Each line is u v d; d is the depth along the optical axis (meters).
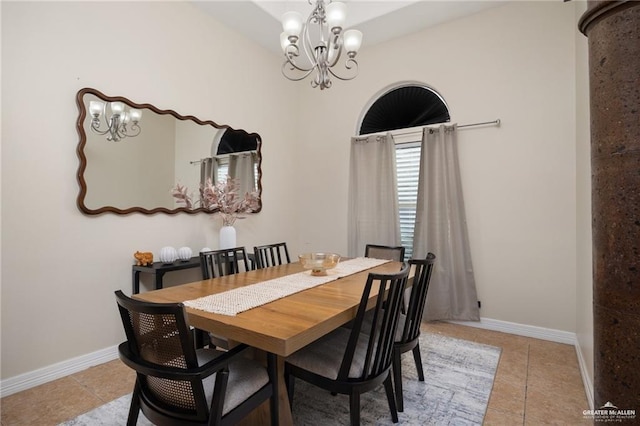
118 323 2.56
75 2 2.34
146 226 2.76
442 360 2.45
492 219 3.14
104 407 1.87
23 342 2.08
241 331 1.22
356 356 1.56
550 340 2.85
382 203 3.66
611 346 0.82
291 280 2.02
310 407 1.85
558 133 2.86
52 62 2.22
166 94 2.93
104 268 2.49
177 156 3.00
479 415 1.78
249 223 3.79
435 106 3.61
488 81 3.19
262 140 3.95
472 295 3.19
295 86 4.48
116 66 2.57
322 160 4.27
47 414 1.81
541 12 2.96
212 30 3.35
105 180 2.49
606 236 0.83
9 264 2.04
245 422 1.58
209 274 2.25
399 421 1.72
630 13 0.78
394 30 3.57
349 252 3.88
